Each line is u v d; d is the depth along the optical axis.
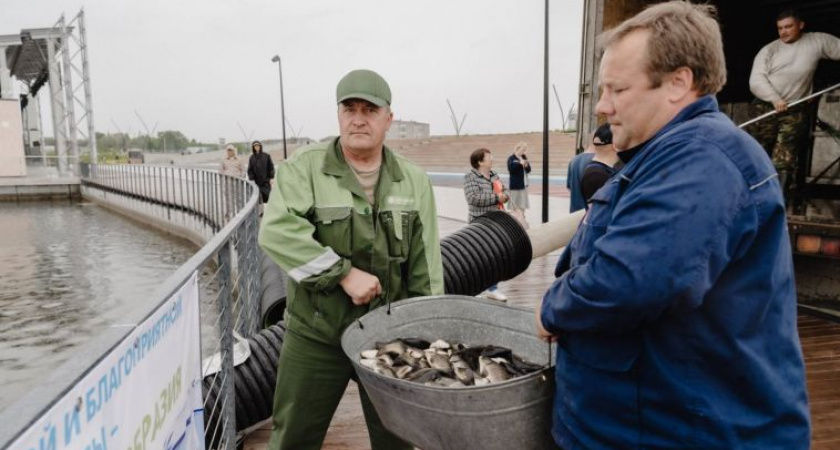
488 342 1.89
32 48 35.28
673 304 1.08
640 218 1.09
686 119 1.18
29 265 15.31
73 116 34.03
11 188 31.44
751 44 6.21
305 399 2.02
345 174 1.92
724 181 1.07
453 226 10.30
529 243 3.62
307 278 1.81
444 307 1.94
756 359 1.14
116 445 1.09
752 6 6.09
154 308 1.29
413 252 2.05
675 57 1.15
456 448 1.41
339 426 2.94
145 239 18.88
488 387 1.32
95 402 1.00
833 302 4.43
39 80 41.34
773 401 1.17
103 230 21.11
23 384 8.03
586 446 1.27
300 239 1.80
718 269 1.07
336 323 1.94
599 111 1.29
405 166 2.05
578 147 5.20
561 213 11.62
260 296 4.48
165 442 1.40
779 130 4.75
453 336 1.94
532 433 1.42
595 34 4.97
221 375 2.35
